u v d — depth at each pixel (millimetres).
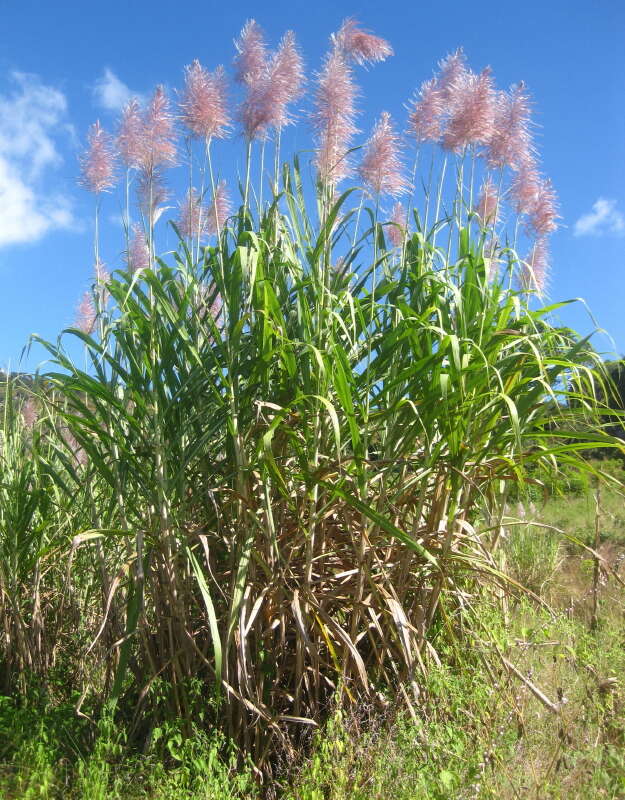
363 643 3508
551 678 3512
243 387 3320
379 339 3428
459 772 2674
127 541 3375
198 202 3746
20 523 4184
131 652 3445
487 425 3143
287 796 2719
